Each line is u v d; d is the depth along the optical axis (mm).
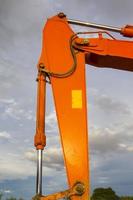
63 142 6629
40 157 6566
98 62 7555
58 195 6293
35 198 6262
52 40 7293
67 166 6473
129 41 7414
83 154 6539
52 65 7121
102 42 7336
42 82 7039
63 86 6988
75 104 6859
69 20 7422
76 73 7090
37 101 6973
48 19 7449
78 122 6750
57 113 6816
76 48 7254
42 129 6770
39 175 6430
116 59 7430
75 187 6305
